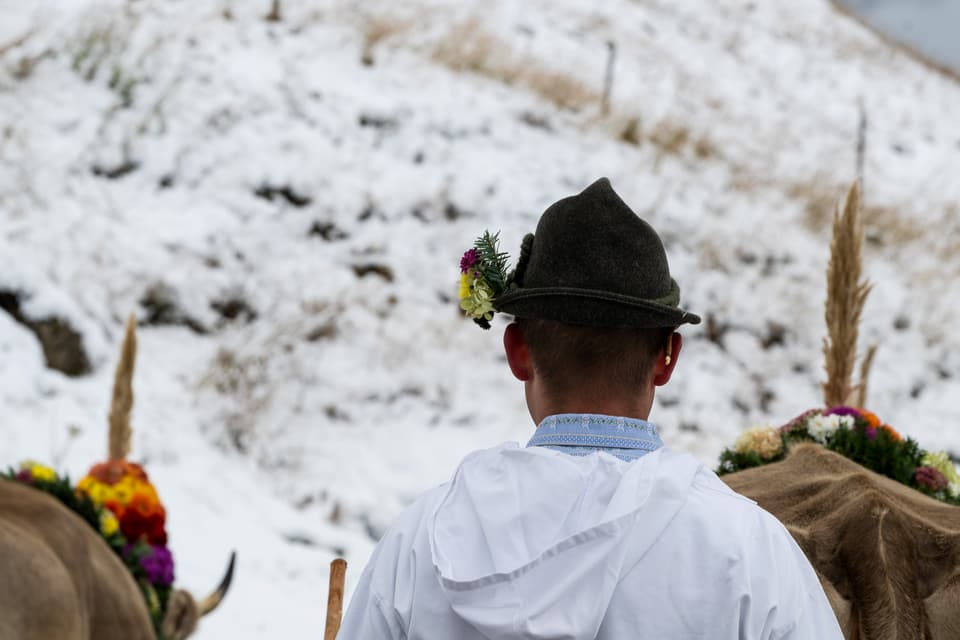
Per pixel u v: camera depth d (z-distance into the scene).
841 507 3.26
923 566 3.14
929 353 14.77
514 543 1.97
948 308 15.66
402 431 11.40
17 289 10.59
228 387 11.21
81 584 4.16
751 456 4.26
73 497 4.80
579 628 1.88
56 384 10.23
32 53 15.01
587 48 20.72
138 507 5.03
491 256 2.29
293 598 8.39
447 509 2.08
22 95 14.09
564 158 15.89
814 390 13.58
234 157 13.82
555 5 22.20
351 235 13.38
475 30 18.78
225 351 11.52
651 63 21.20
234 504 9.64
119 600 4.48
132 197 13.06
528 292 2.15
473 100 16.53
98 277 11.81
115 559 4.63
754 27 25.72
